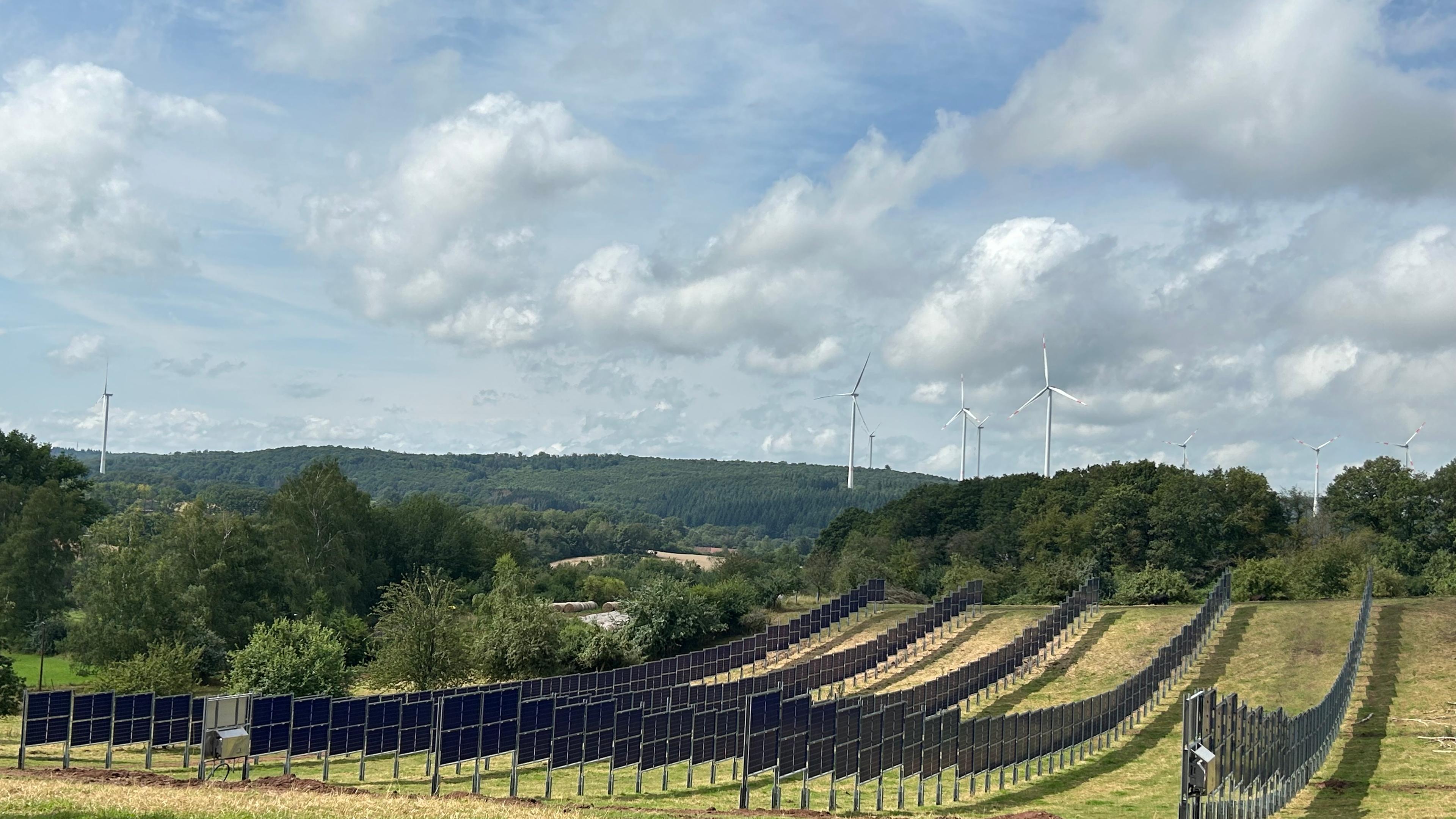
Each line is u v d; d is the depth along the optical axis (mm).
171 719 40344
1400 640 66000
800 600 114812
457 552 135625
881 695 53969
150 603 83125
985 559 142625
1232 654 69562
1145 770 46219
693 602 90375
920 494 163625
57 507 104188
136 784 31453
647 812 30891
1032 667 72500
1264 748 34656
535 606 82875
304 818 23906
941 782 39594
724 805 37031
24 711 36281
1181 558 127500
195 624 85188
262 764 42312
